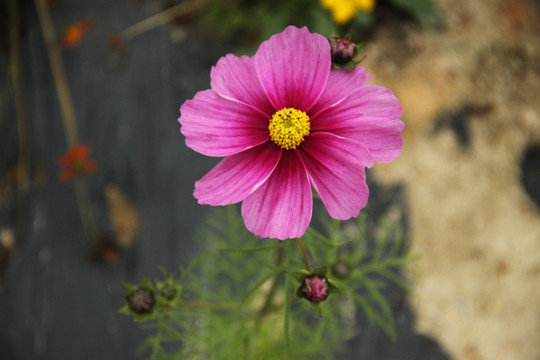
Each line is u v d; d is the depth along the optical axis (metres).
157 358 0.50
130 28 0.61
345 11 0.50
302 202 0.25
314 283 0.25
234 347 0.41
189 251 0.53
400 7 0.59
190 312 0.40
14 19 0.60
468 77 0.56
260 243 0.45
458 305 0.50
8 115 0.58
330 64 0.25
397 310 0.50
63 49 0.60
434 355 0.49
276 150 0.25
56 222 0.55
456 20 0.59
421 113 0.54
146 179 0.56
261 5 0.57
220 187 0.25
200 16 0.61
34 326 0.51
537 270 0.51
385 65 0.56
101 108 0.58
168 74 0.60
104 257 0.53
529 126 0.56
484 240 0.52
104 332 0.51
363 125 0.25
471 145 0.54
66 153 0.57
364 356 0.49
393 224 0.52
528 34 0.60
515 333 0.50
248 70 0.26
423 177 0.53
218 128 0.25
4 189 0.56
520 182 0.54
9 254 0.54
